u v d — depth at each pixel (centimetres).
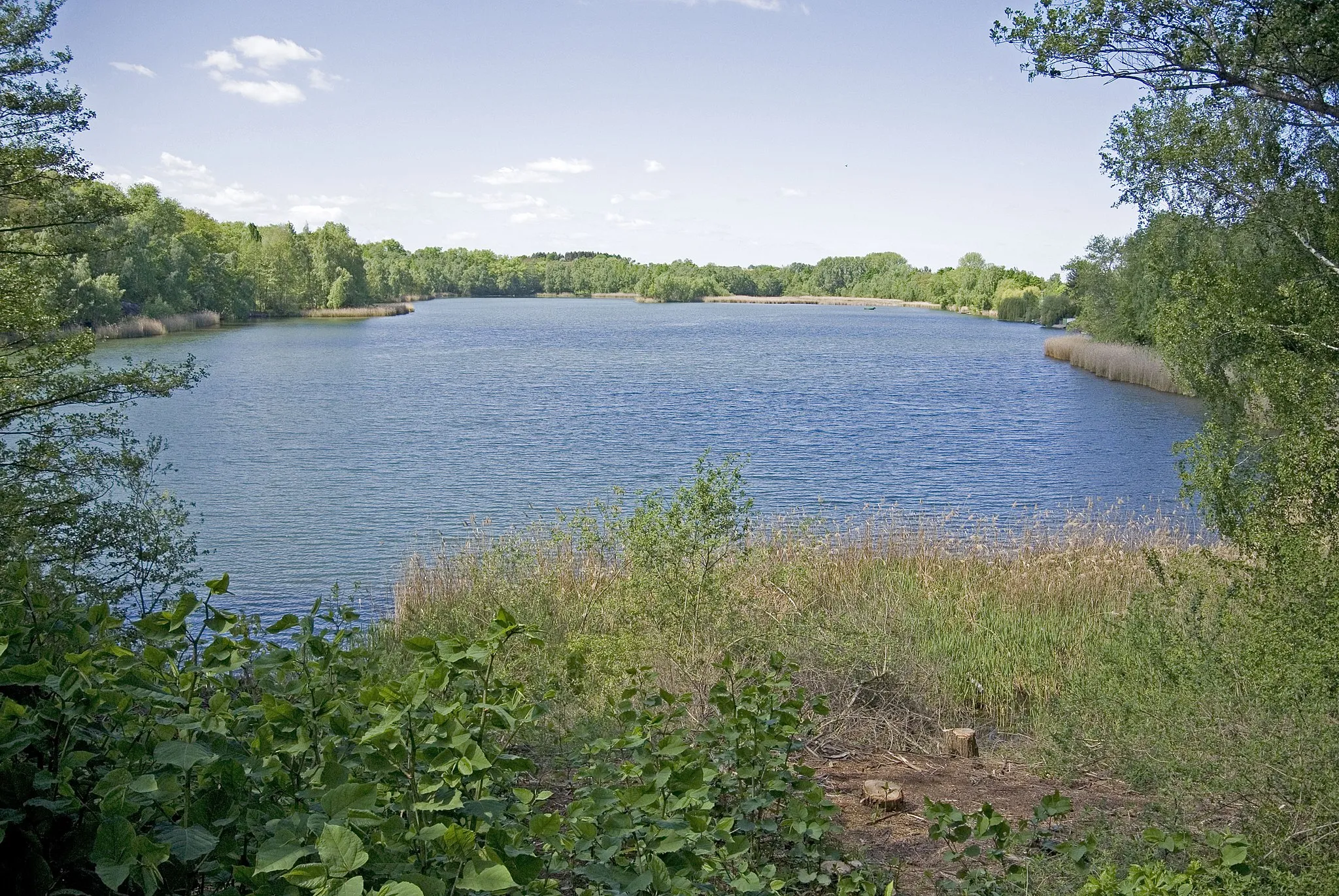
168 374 976
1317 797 428
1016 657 828
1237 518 701
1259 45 892
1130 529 1416
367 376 4700
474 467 2438
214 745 281
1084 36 903
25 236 982
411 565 1220
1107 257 5081
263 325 9038
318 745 310
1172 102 988
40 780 272
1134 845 472
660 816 325
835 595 1033
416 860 253
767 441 2914
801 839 430
